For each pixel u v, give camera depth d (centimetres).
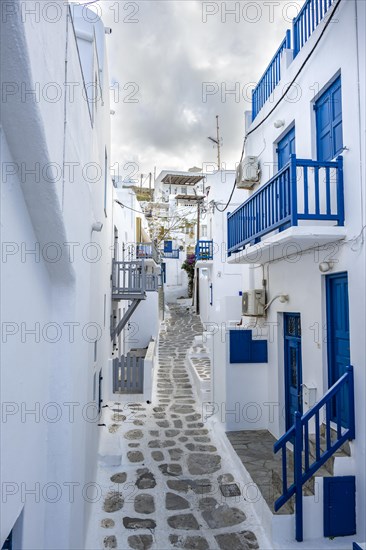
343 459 420
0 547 183
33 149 198
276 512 421
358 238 423
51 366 298
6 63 167
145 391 917
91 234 468
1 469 184
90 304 454
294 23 647
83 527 385
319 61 526
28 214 230
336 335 496
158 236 2728
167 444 679
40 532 275
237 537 429
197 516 468
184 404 907
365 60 414
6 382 191
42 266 271
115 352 995
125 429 746
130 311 919
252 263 749
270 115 714
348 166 448
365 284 409
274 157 704
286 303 629
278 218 507
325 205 512
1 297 183
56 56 235
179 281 2997
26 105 178
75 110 320
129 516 465
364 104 416
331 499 411
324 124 534
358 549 299
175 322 2084
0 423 182
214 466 599
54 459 294
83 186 374
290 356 661
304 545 402
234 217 717
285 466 418
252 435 686
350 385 421
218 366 782
